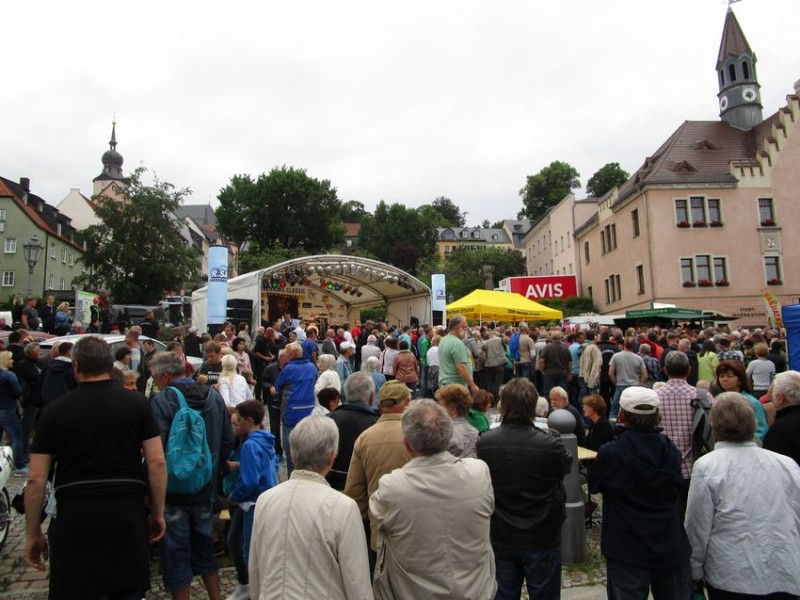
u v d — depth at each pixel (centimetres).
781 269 3353
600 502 738
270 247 5741
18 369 919
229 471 527
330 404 587
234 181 6019
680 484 336
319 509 258
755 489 319
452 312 2116
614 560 337
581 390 1272
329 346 1347
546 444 354
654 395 350
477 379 1392
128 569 322
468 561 282
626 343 1076
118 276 4294
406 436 298
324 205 5962
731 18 4012
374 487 371
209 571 434
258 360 1350
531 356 1403
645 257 3422
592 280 4338
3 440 1016
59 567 314
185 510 425
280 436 941
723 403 338
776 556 311
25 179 5353
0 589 503
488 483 300
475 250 7588
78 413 328
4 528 596
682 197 3400
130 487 331
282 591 248
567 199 4903
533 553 343
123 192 4341
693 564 329
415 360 1130
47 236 4950
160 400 439
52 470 375
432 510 281
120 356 767
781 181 3428
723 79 3975
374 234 7838
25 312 1505
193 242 8031
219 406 480
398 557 283
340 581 252
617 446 343
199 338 1384
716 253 3356
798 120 3475
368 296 2819
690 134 3788
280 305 2761
